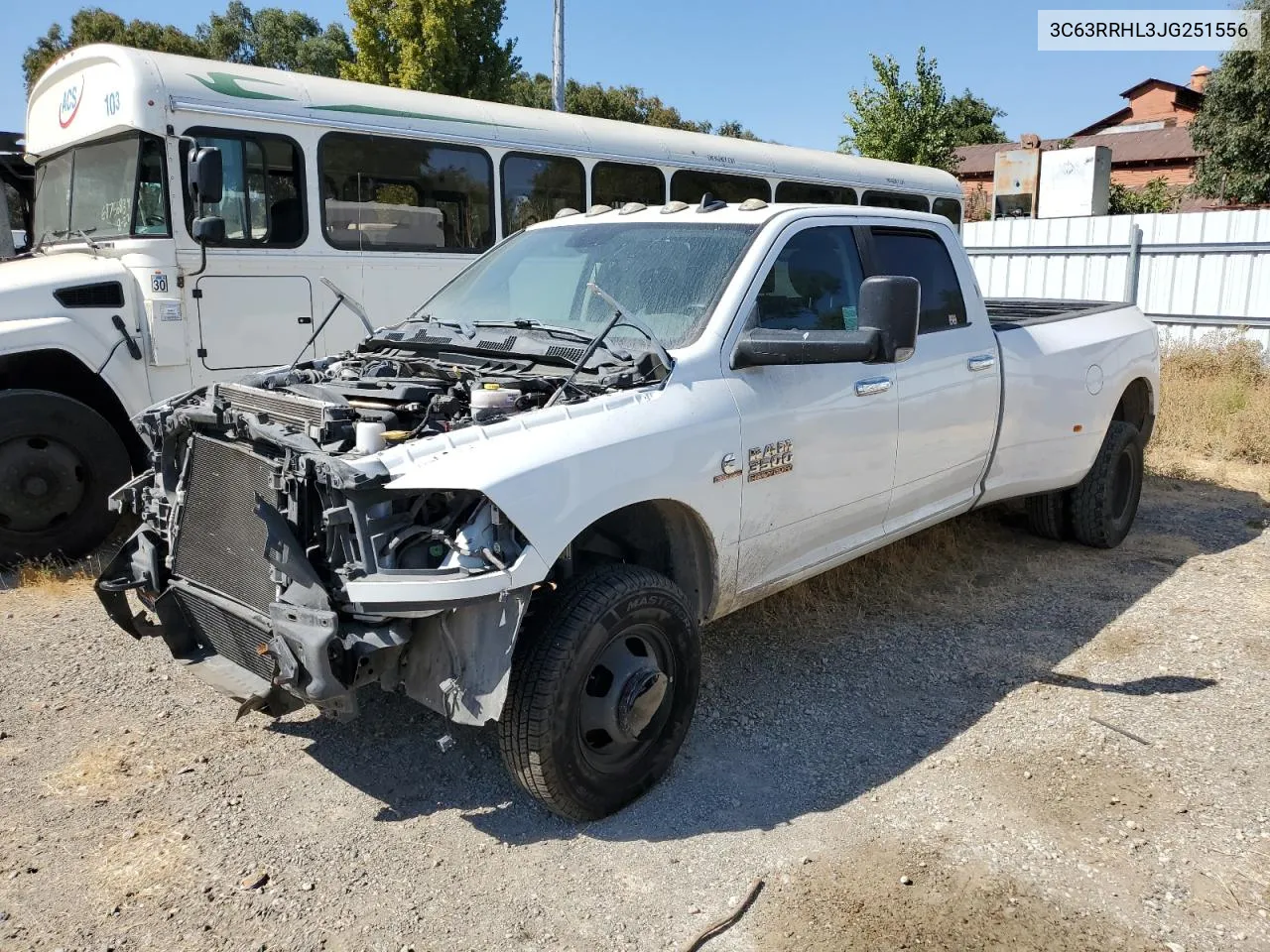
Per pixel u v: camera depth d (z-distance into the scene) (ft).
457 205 28.55
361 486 9.71
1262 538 23.04
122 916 9.76
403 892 10.22
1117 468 21.90
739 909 9.94
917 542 21.16
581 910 9.97
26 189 28.12
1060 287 52.42
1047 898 10.12
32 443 20.20
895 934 9.58
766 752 13.16
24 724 13.64
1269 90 83.71
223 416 11.37
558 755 10.82
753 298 13.67
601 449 11.10
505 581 9.98
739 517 13.05
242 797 11.93
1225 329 46.65
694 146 35.06
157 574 12.23
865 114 81.56
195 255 22.63
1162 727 13.76
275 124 24.09
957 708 14.44
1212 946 9.45
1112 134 145.79
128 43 113.70
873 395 15.10
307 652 9.86
